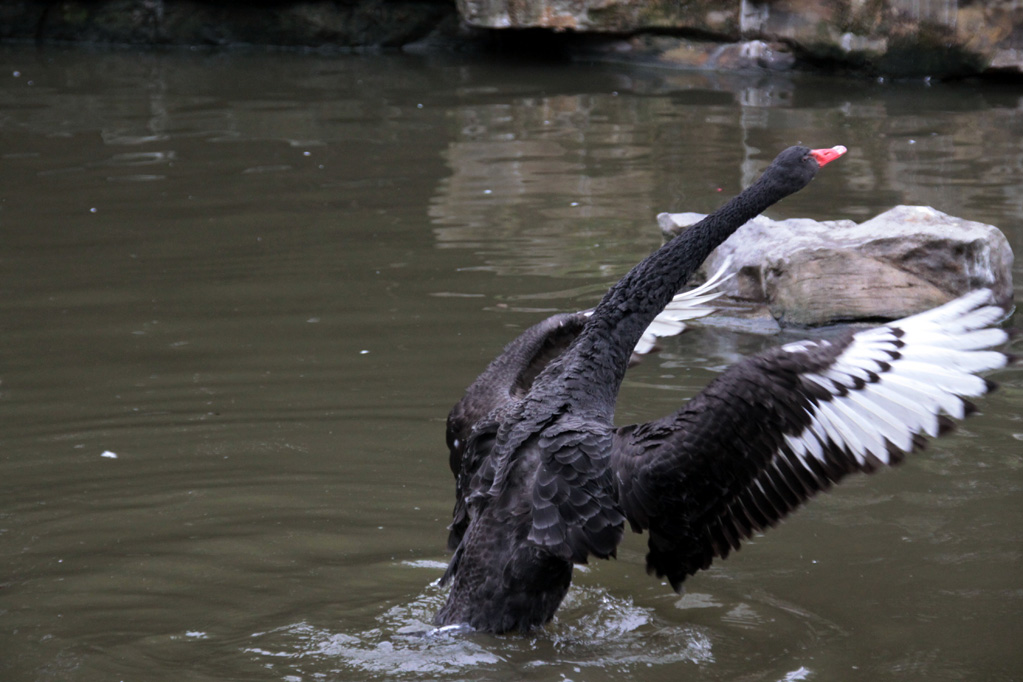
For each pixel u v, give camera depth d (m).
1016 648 5.92
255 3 26.73
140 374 9.75
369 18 26.52
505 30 25.72
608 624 6.34
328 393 9.38
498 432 6.33
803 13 22.64
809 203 14.29
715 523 6.00
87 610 6.42
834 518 7.48
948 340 5.57
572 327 7.14
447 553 7.18
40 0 27.19
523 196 15.00
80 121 19.77
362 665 5.77
